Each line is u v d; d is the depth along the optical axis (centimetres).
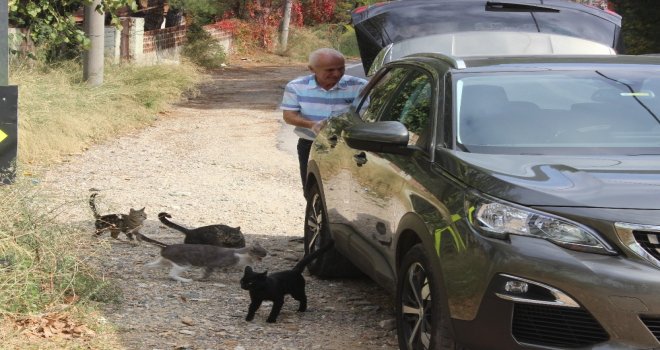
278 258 884
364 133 590
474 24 1081
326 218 775
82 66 1994
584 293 453
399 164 600
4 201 685
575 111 591
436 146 572
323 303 735
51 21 1916
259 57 4272
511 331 470
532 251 466
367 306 728
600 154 552
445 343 506
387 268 614
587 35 1073
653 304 446
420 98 638
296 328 665
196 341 619
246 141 1662
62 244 691
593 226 466
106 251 836
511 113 586
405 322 567
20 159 1328
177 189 1217
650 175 505
